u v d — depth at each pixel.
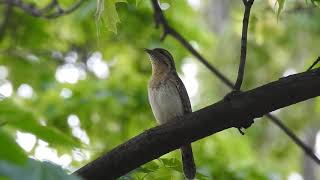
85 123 14.68
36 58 16.12
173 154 11.36
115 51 16.86
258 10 13.05
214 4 28.64
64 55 17.02
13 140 3.54
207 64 11.58
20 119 3.75
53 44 16.70
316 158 10.25
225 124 6.16
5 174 3.40
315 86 6.05
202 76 22.17
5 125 3.74
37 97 15.09
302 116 22.45
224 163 13.66
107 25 6.77
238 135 17.28
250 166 14.14
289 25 20.86
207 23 28.34
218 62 21.98
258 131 22.17
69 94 14.93
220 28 28.00
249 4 6.60
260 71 21.86
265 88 6.12
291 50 21.50
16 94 15.45
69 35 16.67
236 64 21.88
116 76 15.77
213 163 13.60
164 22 11.47
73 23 16.17
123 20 15.29
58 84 15.63
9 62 15.95
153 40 16.28
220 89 22.23
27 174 3.48
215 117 6.13
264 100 6.09
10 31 15.65
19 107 3.75
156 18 11.45
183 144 6.23
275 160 22.05
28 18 15.62
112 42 16.77
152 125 14.84
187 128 6.15
